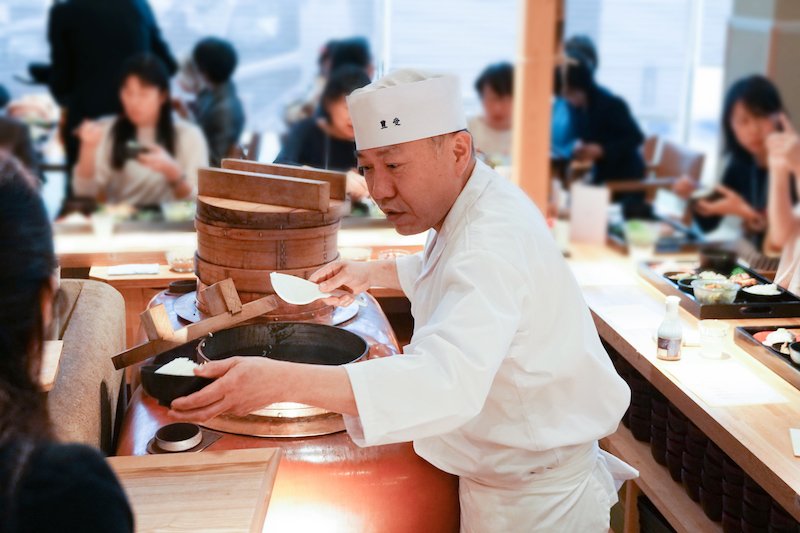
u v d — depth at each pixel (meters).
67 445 0.84
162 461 1.51
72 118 4.59
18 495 0.76
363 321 2.32
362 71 4.23
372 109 1.60
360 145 1.68
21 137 4.54
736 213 4.76
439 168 1.63
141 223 3.98
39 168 4.70
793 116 6.52
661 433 2.78
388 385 1.41
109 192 4.66
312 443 1.71
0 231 0.80
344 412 1.41
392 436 1.41
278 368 1.40
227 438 1.71
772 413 2.28
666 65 7.39
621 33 7.30
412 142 1.60
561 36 4.91
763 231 4.67
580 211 4.21
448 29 6.79
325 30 6.65
